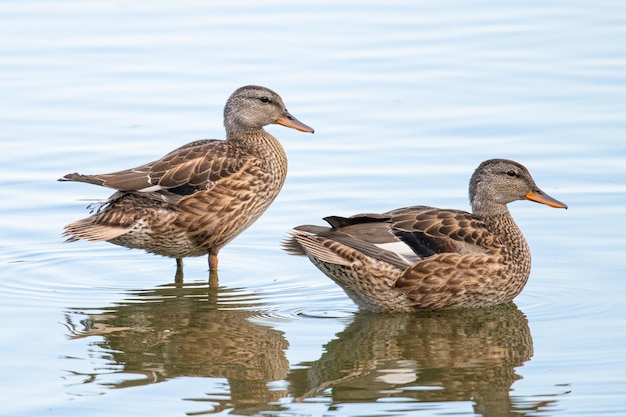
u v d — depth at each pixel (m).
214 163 15.33
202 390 11.41
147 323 13.41
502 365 12.05
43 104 21.09
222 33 24.45
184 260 16.17
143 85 21.97
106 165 18.55
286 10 25.89
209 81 22.03
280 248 16.23
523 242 14.21
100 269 15.52
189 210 15.02
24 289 14.57
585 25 24.27
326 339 12.98
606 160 18.23
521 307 13.91
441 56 22.94
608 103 20.38
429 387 11.54
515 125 19.73
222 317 13.66
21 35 24.45
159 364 12.11
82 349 12.51
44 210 17.22
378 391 11.41
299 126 16.52
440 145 19.17
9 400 11.07
